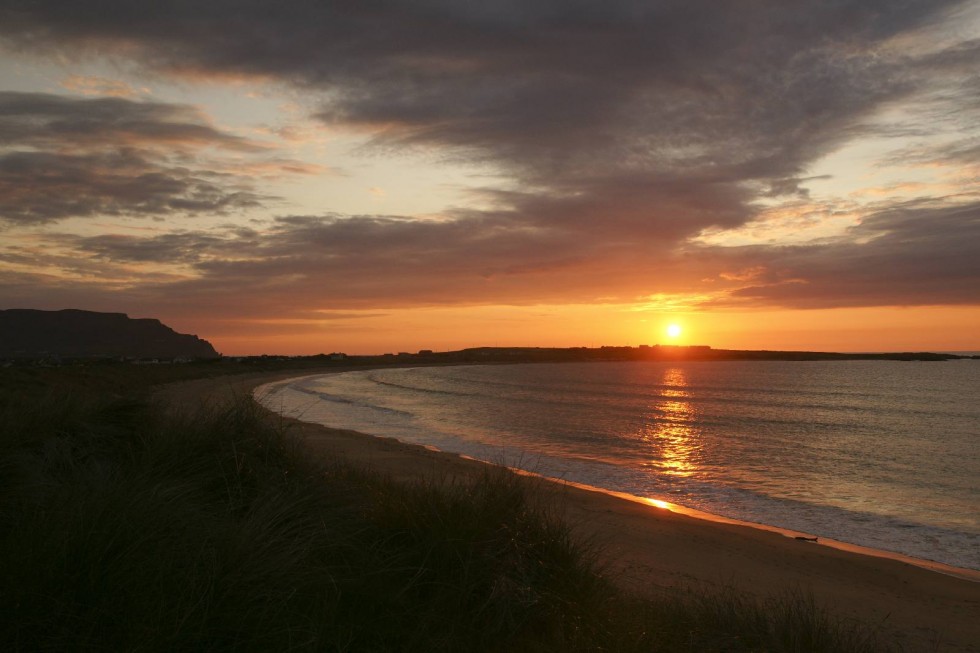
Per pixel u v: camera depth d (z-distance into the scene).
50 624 2.72
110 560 3.07
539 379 96.75
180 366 83.56
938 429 31.80
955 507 14.34
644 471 18.56
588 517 10.73
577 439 25.78
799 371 139.38
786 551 9.77
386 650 3.31
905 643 5.92
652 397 55.84
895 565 9.32
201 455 5.65
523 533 4.96
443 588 4.12
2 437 5.03
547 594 4.28
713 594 6.25
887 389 70.56
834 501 14.88
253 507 4.38
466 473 12.85
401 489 5.62
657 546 9.23
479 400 49.78
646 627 4.24
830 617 6.42
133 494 3.74
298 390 60.69
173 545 3.42
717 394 61.22
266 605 3.18
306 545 3.91
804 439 27.48
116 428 6.36
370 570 4.05
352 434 22.83
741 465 20.31
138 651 2.68
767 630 4.66
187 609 2.94
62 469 5.01
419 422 31.66
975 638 6.27
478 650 3.64
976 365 190.00
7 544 3.12
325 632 3.26
